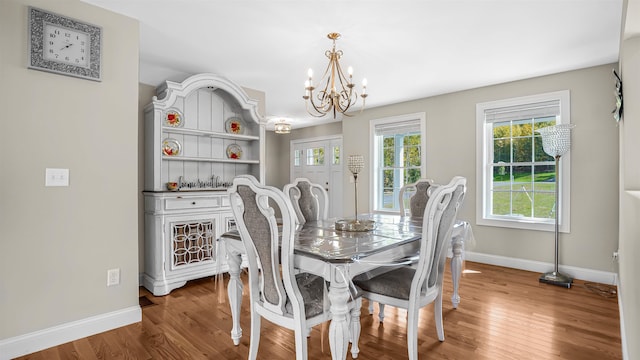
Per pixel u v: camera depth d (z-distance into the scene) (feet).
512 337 7.23
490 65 11.00
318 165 22.90
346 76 12.12
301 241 6.41
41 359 6.36
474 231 13.67
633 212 5.07
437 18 7.82
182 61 10.60
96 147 7.38
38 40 6.52
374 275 6.89
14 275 6.38
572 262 11.44
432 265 6.55
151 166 10.77
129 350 6.74
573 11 7.48
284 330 7.73
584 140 11.19
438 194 5.80
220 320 8.23
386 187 17.07
